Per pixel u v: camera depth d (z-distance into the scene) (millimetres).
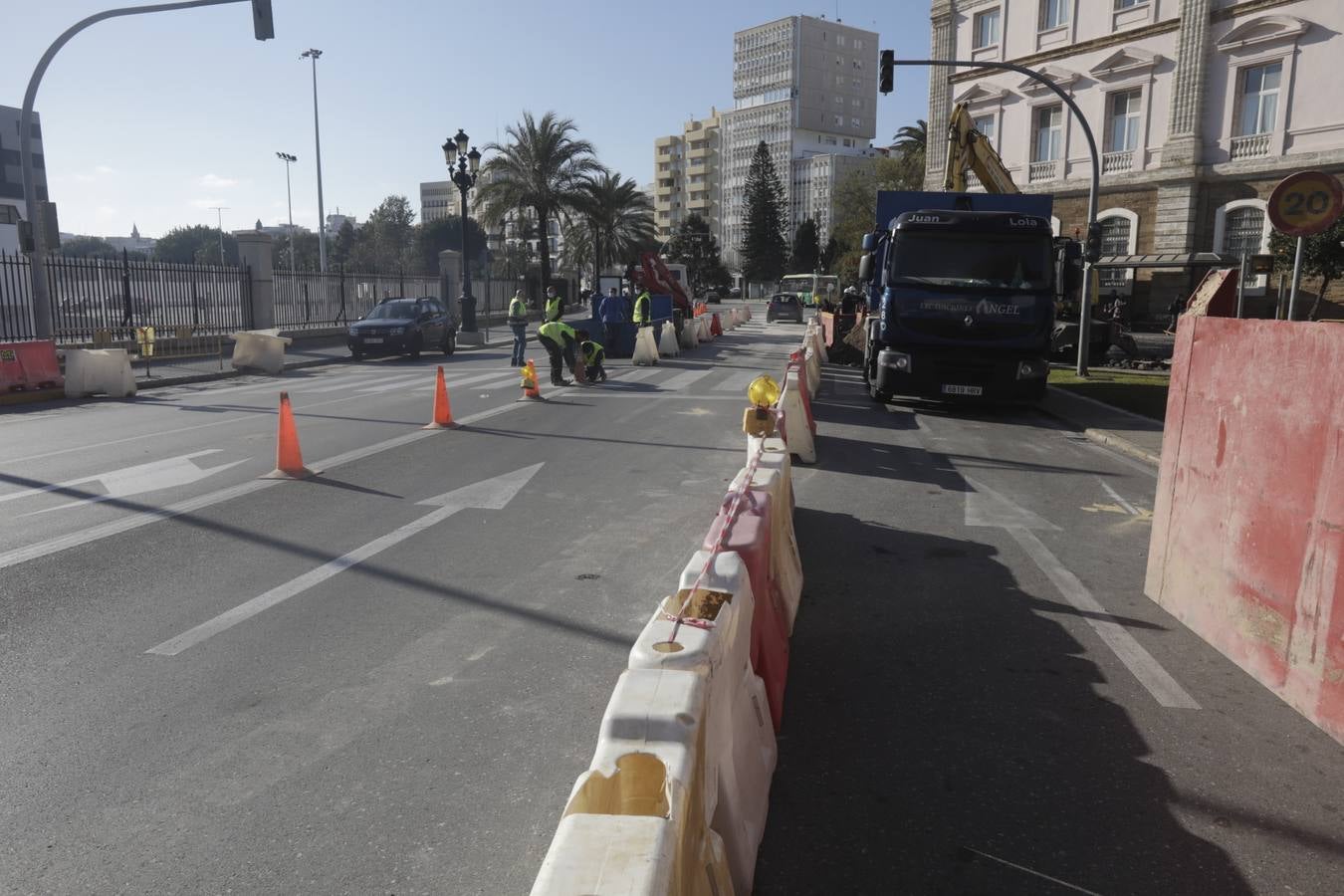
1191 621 4875
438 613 5035
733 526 3682
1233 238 30562
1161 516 5270
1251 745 3627
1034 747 3607
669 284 30891
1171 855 2906
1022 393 13156
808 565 5977
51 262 21141
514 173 48031
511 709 3902
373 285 35438
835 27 145500
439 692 4062
